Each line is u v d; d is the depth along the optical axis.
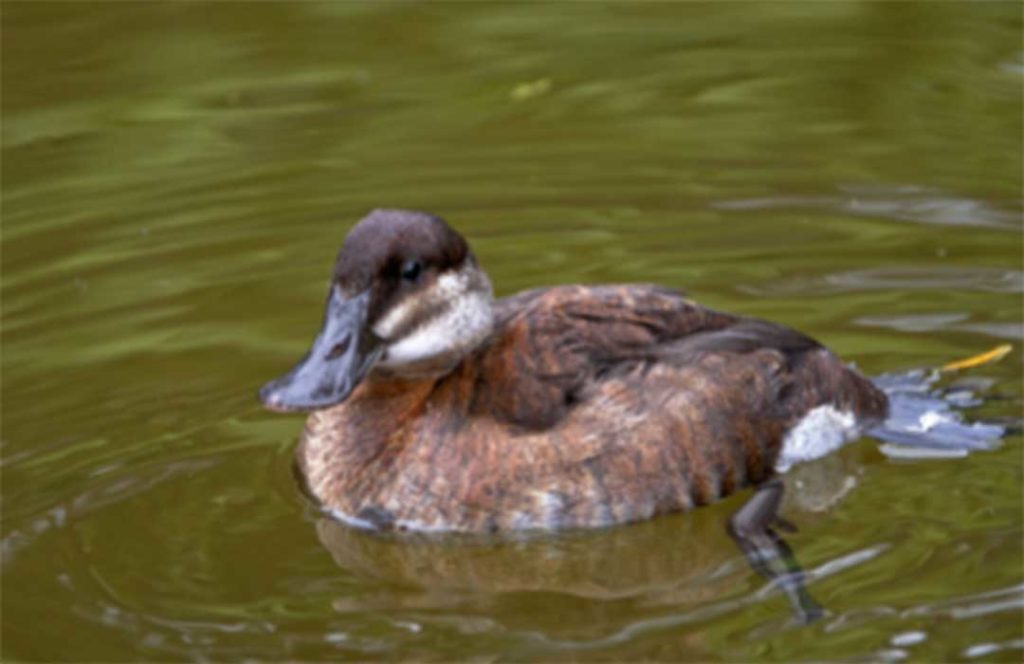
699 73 15.94
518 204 13.46
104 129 15.00
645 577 8.87
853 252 12.39
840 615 8.28
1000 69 15.58
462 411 9.41
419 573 8.97
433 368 9.65
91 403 10.71
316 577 8.92
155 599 8.69
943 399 10.44
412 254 9.39
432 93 15.63
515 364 9.41
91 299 12.12
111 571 8.97
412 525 9.38
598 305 9.65
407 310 9.41
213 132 14.91
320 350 9.24
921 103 15.00
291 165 14.30
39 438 10.31
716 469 9.44
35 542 9.23
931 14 16.97
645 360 9.49
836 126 14.65
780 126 14.73
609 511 9.24
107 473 9.95
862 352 11.06
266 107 15.39
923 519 9.17
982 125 14.48
